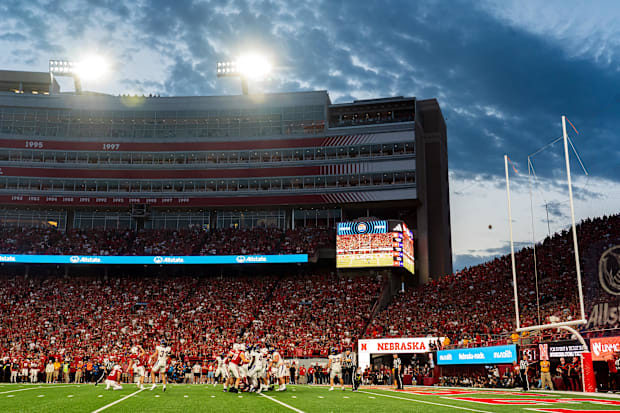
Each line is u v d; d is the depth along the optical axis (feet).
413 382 139.64
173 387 94.53
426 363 148.25
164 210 239.09
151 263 211.82
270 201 229.66
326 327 176.86
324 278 208.64
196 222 239.71
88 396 68.03
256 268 224.94
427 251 226.38
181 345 170.09
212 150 236.02
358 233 199.21
